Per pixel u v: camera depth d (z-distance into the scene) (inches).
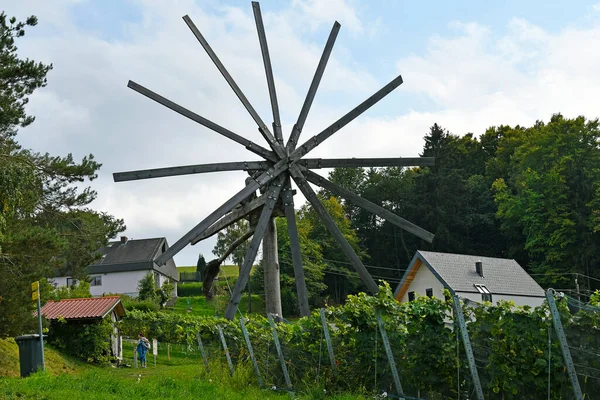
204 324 880.3
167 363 1494.8
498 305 503.2
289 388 670.5
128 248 3511.3
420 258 2101.4
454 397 540.4
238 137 901.2
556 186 2605.8
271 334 737.0
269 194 906.7
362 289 3179.1
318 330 662.5
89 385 661.3
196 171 876.6
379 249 3260.3
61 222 1255.5
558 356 466.9
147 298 2726.4
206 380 738.8
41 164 1181.1
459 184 3090.6
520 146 3171.8
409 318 568.7
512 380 491.2
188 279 4269.2
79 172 1203.9
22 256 1024.9
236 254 3061.0
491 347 503.8
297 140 930.7
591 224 2456.9
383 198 3444.9
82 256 1253.7
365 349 606.5
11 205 893.8
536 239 2630.4
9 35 1082.7
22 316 1021.8
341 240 918.4
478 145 3804.1
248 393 652.7
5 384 633.6
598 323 450.3
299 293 900.0
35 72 1095.0
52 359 1286.9
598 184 2524.6
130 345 1743.4
